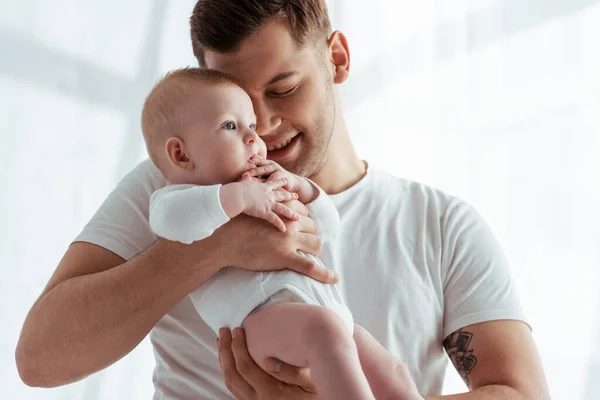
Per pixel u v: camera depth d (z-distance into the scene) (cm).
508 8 316
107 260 153
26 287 246
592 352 289
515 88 312
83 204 254
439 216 170
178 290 138
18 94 252
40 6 257
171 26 273
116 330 139
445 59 310
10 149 249
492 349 155
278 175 139
